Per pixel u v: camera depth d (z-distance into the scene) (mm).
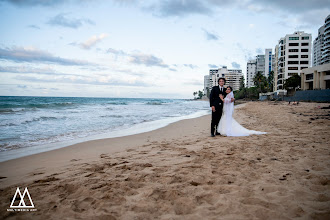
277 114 15555
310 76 53281
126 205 2283
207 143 5832
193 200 2352
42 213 2152
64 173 3596
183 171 3340
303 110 18609
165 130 9727
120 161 4289
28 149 6152
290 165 3570
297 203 2232
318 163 3611
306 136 6160
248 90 112500
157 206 2246
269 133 6977
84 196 2539
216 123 7254
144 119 15344
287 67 69438
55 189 2791
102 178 3164
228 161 3889
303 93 46688
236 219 1950
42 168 4125
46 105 32375
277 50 82625
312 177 2971
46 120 13805
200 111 27016
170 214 2084
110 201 2381
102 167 3842
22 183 3117
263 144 5293
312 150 4488
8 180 3393
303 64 68375
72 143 6980
